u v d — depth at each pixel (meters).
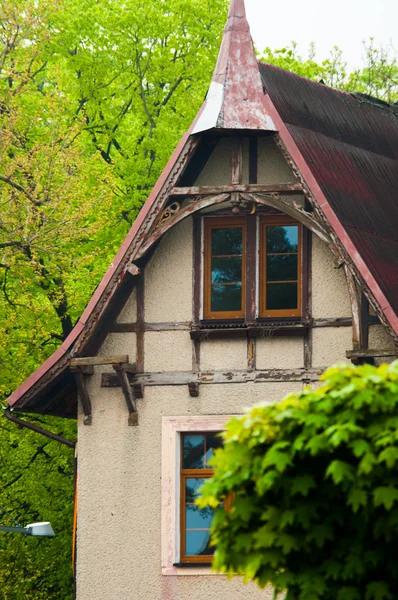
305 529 15.15
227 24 25.84
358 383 14.77
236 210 24.38
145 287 25.30
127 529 24.97
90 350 25.19
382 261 24.16
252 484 15.52
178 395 25.02
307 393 15.25
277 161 24.95
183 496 24.89
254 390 24.69
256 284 24.89
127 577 24.84
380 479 14.52
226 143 25.22
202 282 25.14
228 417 24.73
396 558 14.98
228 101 24.78
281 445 14.92
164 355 25.12
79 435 25.38
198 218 25.25
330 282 24.59
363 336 23.83
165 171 24.61
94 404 25.41
